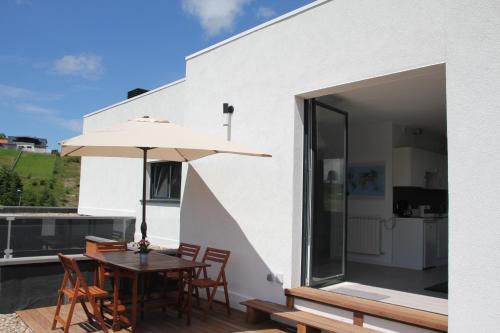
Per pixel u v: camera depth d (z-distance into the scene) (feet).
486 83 11.84
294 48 18.22
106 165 40.22
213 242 21.52
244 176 20.11
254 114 19.89
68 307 19.85
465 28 12.39
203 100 23.04
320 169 19.08
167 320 18.11
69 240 26.37
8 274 19.07
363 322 14.89
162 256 19.31
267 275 18.43
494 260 11.31
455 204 12.15
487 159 11.65
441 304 16.02
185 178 23.90
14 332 16.25
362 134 28.71
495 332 11.14
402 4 14.62
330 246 19.53
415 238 25.53
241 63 20.81
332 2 16.84
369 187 28.14
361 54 15.72
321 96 19.53
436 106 22.25
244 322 17.89
